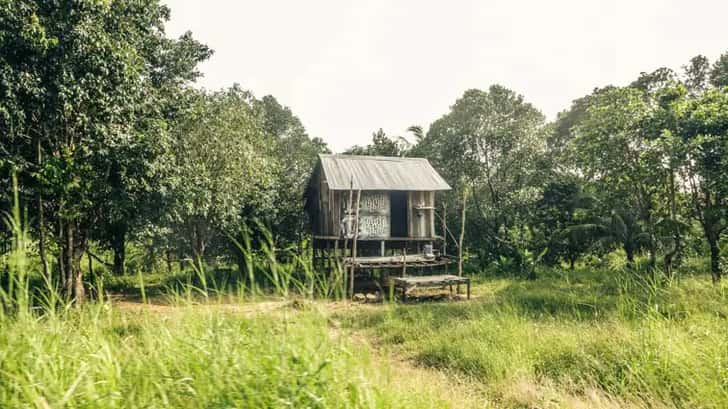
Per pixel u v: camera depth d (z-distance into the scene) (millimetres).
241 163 18391
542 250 22672
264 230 3266
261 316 3160
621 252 19812
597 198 20062
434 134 30250
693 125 12789
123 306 12453
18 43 9648
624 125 14305
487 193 29469
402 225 25969
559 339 7133
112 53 10859
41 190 10656
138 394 2525
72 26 10422
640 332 5926
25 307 2670
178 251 23375
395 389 3260
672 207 13828
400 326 9680
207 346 2857
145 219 14055
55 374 2400
